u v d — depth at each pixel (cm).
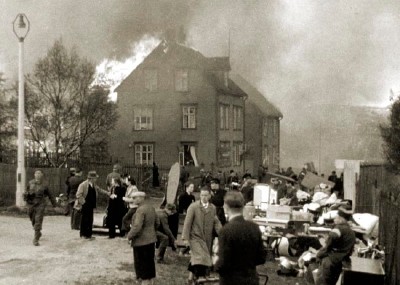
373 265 1010
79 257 1344
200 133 5019
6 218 2148
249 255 643
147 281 1019
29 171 2839
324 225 1520
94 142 3797
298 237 1445
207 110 5006
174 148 5053
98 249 1456
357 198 2133
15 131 3481
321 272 953
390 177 2412
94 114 3525
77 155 3550
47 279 1109
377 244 1405
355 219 1482
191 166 4525
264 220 1488
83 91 3478
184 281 1123
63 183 2836
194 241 1012
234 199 659
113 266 1255
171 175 1523
